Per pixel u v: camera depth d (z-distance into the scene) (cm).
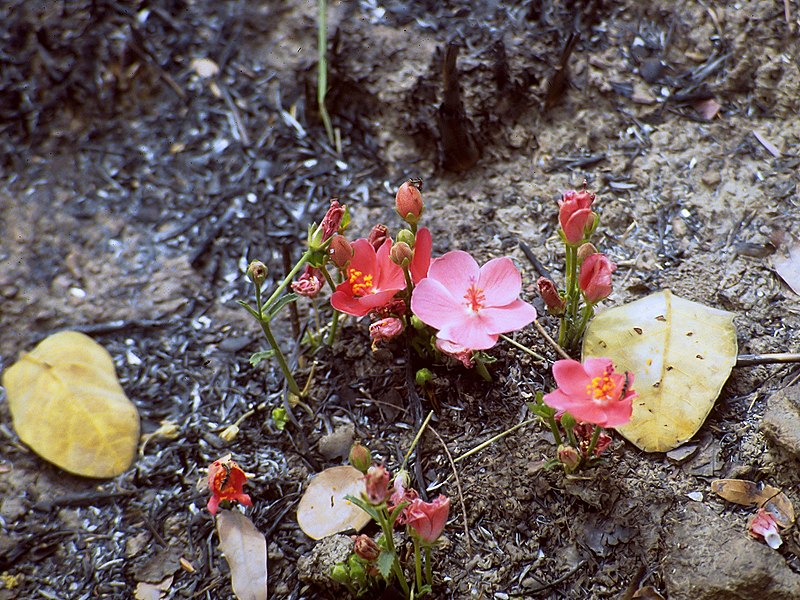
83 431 42
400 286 39
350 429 40
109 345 44
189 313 45
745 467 38
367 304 38
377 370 42
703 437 38
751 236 43
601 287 37
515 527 38
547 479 38
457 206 46
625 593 36
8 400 43
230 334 44
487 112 48
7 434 43
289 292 45
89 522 40
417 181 39
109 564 39
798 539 36
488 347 37
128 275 46
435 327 38
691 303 40
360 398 41
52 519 40
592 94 48
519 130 48
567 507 38
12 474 41
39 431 42
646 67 48
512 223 45
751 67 47
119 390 43
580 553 37
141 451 42
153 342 44
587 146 47
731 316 39
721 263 43
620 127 47
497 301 38
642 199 45
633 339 39
